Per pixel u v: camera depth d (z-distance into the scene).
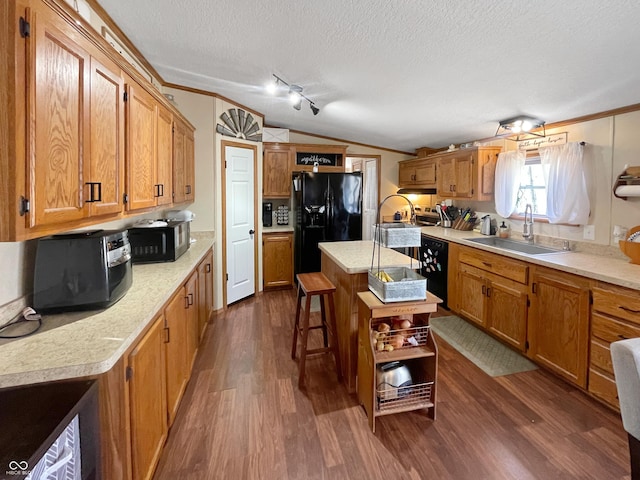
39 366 1.02
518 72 2.17
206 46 2.34
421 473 1.60
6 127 0.94
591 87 2.23
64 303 1.42
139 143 1.88
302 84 2.90
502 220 3.66
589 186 2.70
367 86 2.79
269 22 1.95
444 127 3.75
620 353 1.12
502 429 1.90
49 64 1.06
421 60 2.19
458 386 2.33
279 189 4.75
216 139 3.59
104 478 1.17
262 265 4.54
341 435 1.86
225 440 1.82
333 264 2.68
